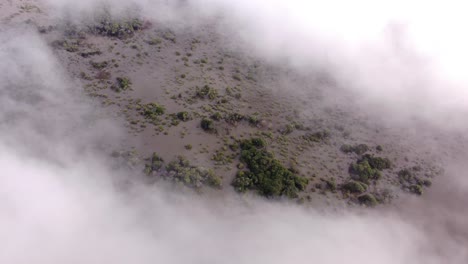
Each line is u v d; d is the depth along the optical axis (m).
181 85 105.69
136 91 101.62
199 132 90.50
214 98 102.06
